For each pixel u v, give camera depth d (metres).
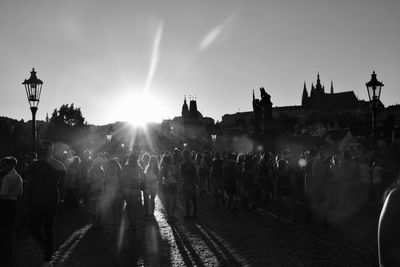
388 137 57.91
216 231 12.91
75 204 18.92
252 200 17.95
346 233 12.13
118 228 13.74
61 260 9.40
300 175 14.68
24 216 13.75
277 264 8.73
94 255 9.86
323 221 13.59
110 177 13.90
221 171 19.17
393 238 1.82
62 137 94.75
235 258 9.33
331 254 9.53
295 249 10.12
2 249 10.05
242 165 18.16
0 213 9.70
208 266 8.68
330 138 99.44
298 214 16.50
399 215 1.83
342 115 182.75
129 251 10.27
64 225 14.38
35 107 17.89
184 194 15.62
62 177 8.60
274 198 21.41
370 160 18.81
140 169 14.41
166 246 10.80
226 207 19.06
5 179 9.78
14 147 41.25
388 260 1.82
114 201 14.25
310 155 17.00
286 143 84.50
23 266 8.90
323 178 13.45
